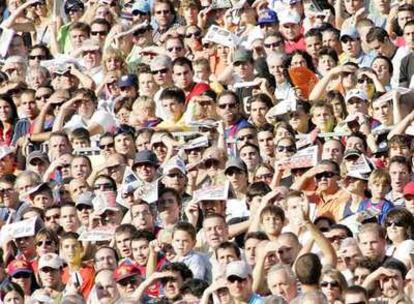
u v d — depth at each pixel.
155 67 73.62
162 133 70.00
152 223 65.25
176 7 79.19
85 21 80.94
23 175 68.81
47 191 68.69
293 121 70.38
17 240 66.50
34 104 74.06
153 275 61.62
